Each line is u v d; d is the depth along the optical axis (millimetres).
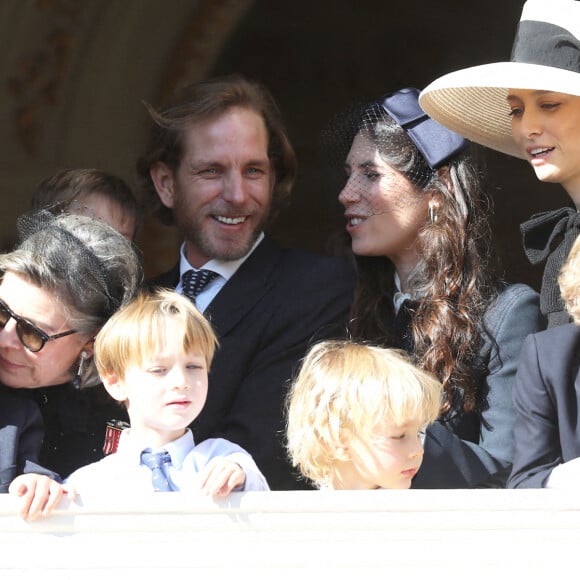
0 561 10367
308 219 43344
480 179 16906
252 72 43000
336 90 43906
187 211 16891
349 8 43812
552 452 13031
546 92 14766
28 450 12547
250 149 16812
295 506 10523
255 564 10461
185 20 39281
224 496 10484
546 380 13117
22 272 12695
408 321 16125
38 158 37438
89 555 10406
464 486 14023
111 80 38125
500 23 44250
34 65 37062
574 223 14727
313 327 16078
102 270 12891
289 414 13117
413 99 16953
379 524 10523
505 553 10547
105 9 37594
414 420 12367
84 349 13016
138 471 12234
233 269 16703
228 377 15453
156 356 12031
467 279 15859
